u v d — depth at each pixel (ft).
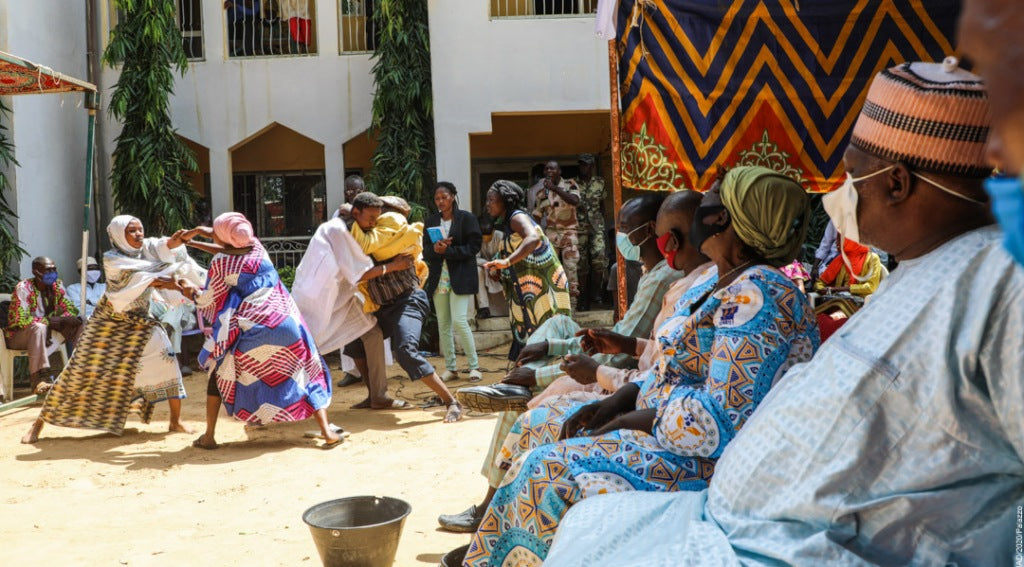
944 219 5.49
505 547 8.64
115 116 41.52
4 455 22.18
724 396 7.73
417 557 13.61
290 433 23.80
